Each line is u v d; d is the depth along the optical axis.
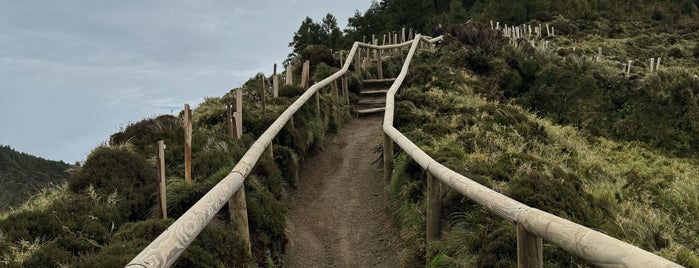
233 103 9.27
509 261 3.66
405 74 12.66
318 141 9.16
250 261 4.20
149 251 2.51
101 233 4.13
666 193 7.62
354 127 11.45
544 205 4.88
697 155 12.57
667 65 22.67
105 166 5.27
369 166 8.27
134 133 6.96
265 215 5.05
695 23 33.59
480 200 3.41
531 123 10.30
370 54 19.83
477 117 9.50
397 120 9.12
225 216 4.77
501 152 7.18
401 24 45.31
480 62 14.58
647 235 5.00
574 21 34.22
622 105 13.96
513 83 14.22
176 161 6.18
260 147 5.48
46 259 3.52
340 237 5.72
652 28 33.88
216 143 6.56
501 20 35.91
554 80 14.34
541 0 37.41
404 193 5.81
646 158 11.84
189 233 2.94
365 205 6.64
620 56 24.00
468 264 3.94
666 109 13.40
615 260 1.97
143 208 4.93
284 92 10.95
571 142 10.30
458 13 36.88
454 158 6.46
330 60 15.85
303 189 7.36
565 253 3.70
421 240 4.86
